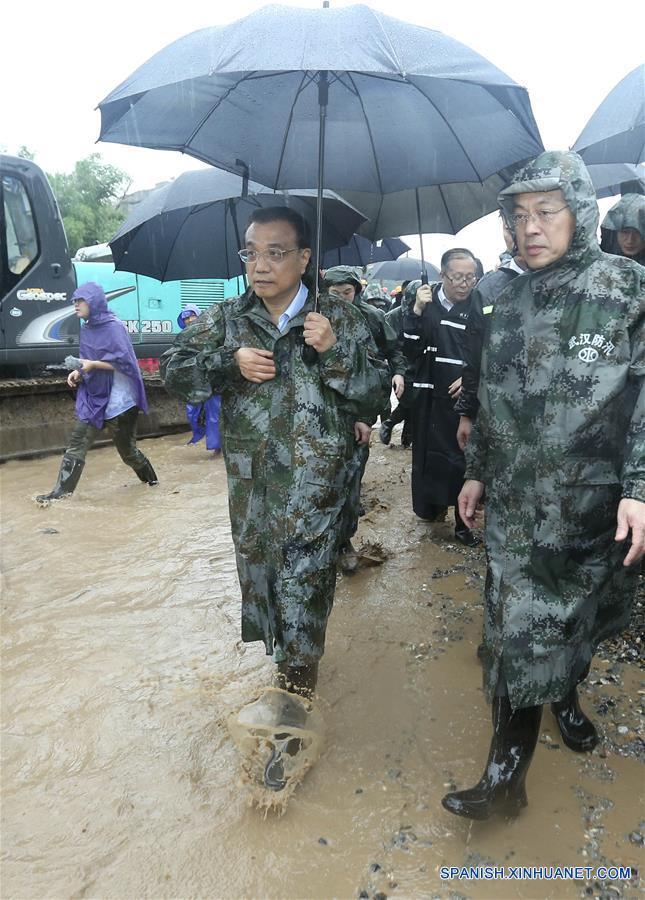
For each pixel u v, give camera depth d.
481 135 2.60
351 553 4.25
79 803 2.33
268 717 2.49
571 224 2.02
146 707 2.85
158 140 2.78
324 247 3.79
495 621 2.17
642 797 2.30
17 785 2.42
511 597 2.12
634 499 1.90
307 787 2.38
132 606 3.80
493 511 2.24
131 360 5.84
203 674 3.09
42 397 7.55
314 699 2.62
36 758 2.56
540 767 2.44
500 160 2.64
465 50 2.18
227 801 2.32
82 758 2.55
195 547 4.70
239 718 2.50
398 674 3.09
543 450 2.08
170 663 3.20
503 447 2.18
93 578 4.19
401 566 4.30
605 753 2.52
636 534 1.87
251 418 2.46
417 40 2.11
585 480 2.05
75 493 6.12
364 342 2.60
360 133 2.85
